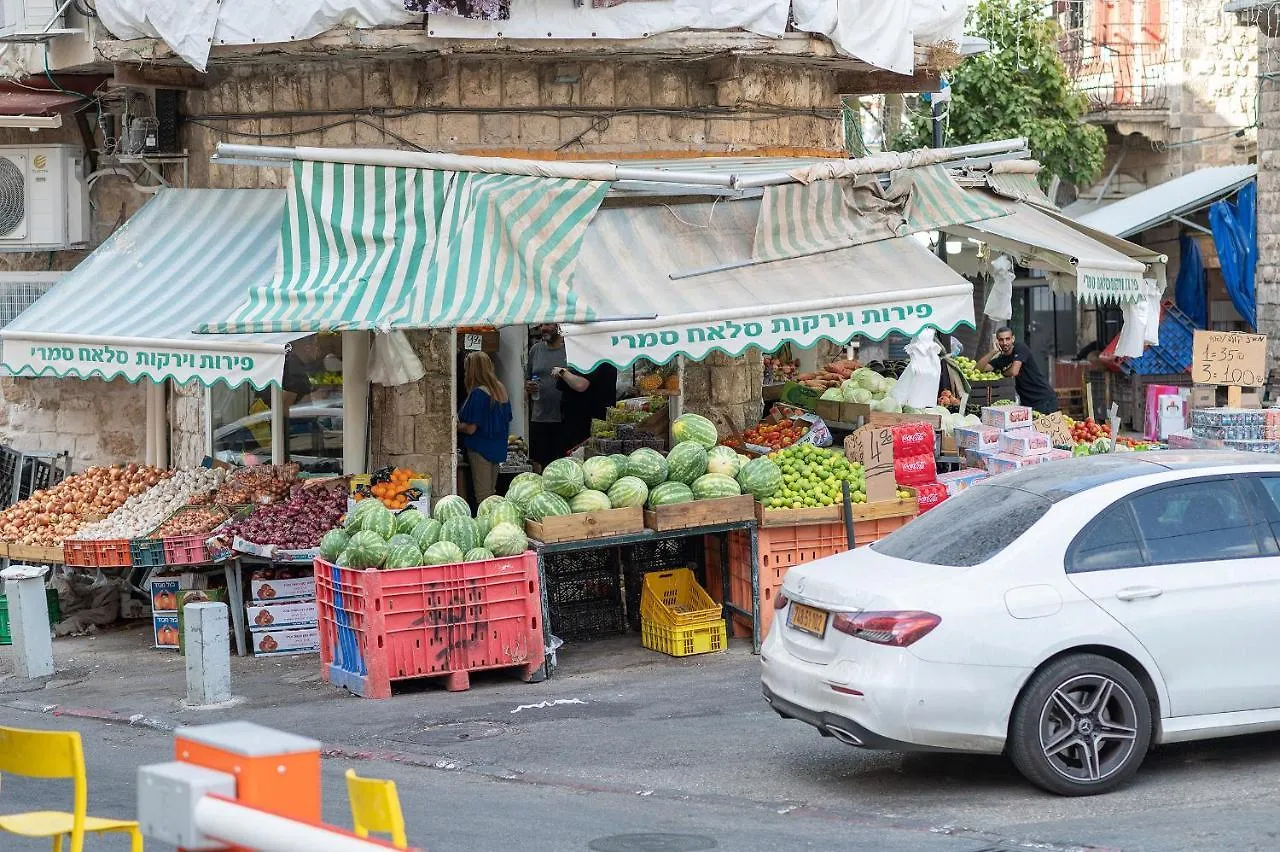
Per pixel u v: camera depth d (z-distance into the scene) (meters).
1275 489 8.13
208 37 13.44
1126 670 7.67
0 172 16.03
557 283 11.85
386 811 4.38
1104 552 7.77
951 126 29.02
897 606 7.53
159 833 3.70
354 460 14.37
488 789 8.35
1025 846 6.81
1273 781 7.81
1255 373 16.19
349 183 12.11
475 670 11.07
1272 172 23.27
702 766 8.72
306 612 12.91
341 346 14.86
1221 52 30.78
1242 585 7.81
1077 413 26.52
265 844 3.45
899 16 14.93
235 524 12.98
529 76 14.43
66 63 15.15
